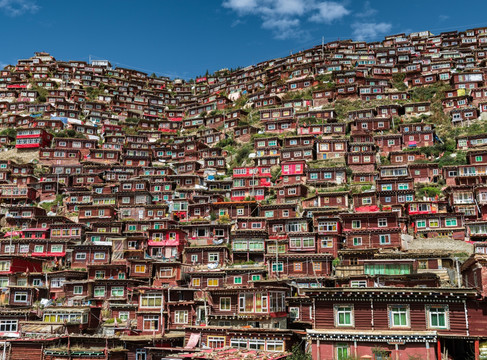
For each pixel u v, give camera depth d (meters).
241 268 65.19
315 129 126.06
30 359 48.34
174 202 95.50
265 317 48.94
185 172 121.88
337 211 79.62
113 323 56.78
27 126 147.12
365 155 107.62
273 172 110.25
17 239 81.19
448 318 35.66
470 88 136.12
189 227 80.88
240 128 136.00
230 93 183.75
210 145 139.50
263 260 72.75
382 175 99.94
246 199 98.56
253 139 129.38
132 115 172.12
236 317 49.81
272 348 43.28
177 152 133.00
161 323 54.69
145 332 54.94
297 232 73.88
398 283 47.75
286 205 84.50
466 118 121.00
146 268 69.81
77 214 97.19
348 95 146.75
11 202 104.75
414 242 69.00
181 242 78.12
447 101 130.12
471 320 35.19
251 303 50.44
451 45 191.75
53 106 163.25
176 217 93.88
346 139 115.12
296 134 128.00
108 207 94.56
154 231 78.56
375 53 183.12
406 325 36.53
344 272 57.50
